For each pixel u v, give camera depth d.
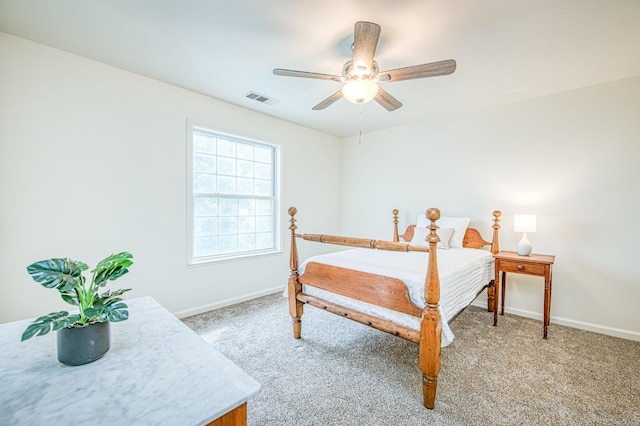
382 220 4.34
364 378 1.92
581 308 2.78
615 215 2.62
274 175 3.92
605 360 2.17
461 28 1.85
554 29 1.86
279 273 3.90
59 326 0.89
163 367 0.91
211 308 3.17
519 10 1.68
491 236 3.31
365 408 1.64
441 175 3.71
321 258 2.49
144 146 2.67
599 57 2.21
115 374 0.87
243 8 1.71
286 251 3.99
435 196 3.77
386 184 4.28
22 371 0.89
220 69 2.49
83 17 1.81
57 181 2.22
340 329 2.70
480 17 1.75
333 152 4.70
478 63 2.30
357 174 4.63
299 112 3.58
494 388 1.82
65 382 0.83
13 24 1.89
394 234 3.97
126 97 2.55
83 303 0.98
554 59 2.24
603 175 2.67
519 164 3.12
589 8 1.66
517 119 3.13
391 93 2.92
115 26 1.90
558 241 2.89
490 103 3.19
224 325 2.76
